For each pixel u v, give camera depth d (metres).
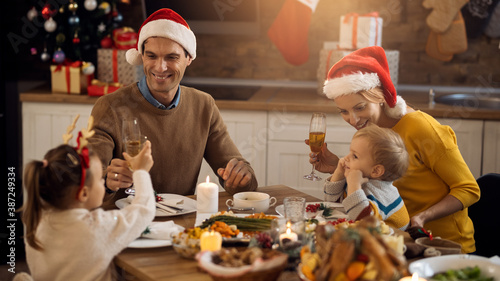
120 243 1.48
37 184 1.43
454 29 3.69
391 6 3.79
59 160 1.44
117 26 3.78
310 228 1.55
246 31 3.92
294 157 3.41
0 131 3.52
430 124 2.01
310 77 3.98
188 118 2.21
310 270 1.23
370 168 1.78
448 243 1.54
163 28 2.04
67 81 3.49
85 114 3.47
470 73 3.82
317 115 2.04
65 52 3.63
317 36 3.90
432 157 1.98
